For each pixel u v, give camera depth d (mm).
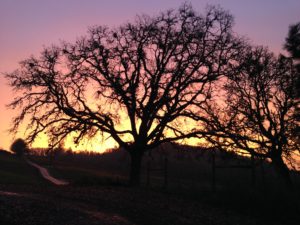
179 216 20484
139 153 35500
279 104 37875
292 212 21719
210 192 27281
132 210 20844
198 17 36250
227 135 35031
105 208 20609
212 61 35500
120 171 81625
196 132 35375
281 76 38281
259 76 38812
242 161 34438
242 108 38906
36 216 16859
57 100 34812
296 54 32031
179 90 35406
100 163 101125
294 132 34906
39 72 34719
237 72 36500
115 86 34688
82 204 20906
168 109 35375
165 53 35406
